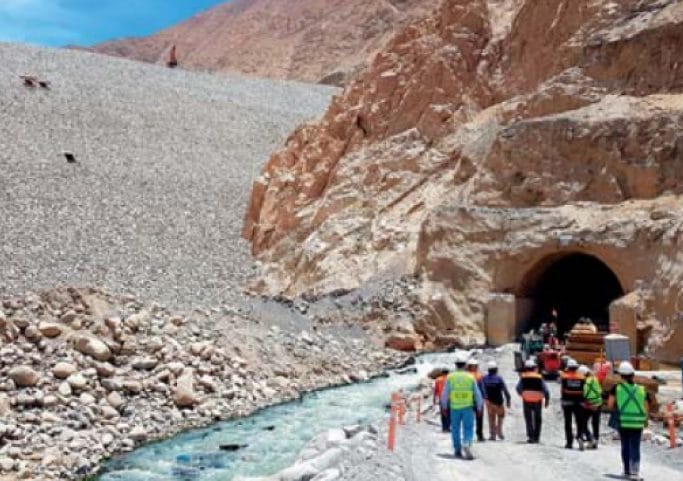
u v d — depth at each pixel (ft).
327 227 134.00
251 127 229.25
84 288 78.18
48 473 50.67
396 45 156.76
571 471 44.98
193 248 143.95
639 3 120.16
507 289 105.09
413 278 114.11
